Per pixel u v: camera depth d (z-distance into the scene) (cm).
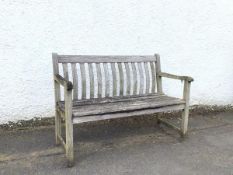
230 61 527
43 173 290
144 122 449
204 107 520
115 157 330
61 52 405
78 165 308
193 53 491
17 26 378
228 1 500
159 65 416
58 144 354
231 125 456
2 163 306
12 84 388
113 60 388
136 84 404
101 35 422
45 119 414
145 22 445
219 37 507
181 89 487
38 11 384
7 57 380
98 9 414
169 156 338
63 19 398
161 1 449
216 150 360
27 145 351
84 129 411
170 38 467
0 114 389
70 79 416
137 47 447
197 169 310
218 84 525
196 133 416
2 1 366
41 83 403
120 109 322
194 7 475
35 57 393
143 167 309
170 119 469
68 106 292
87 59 370
